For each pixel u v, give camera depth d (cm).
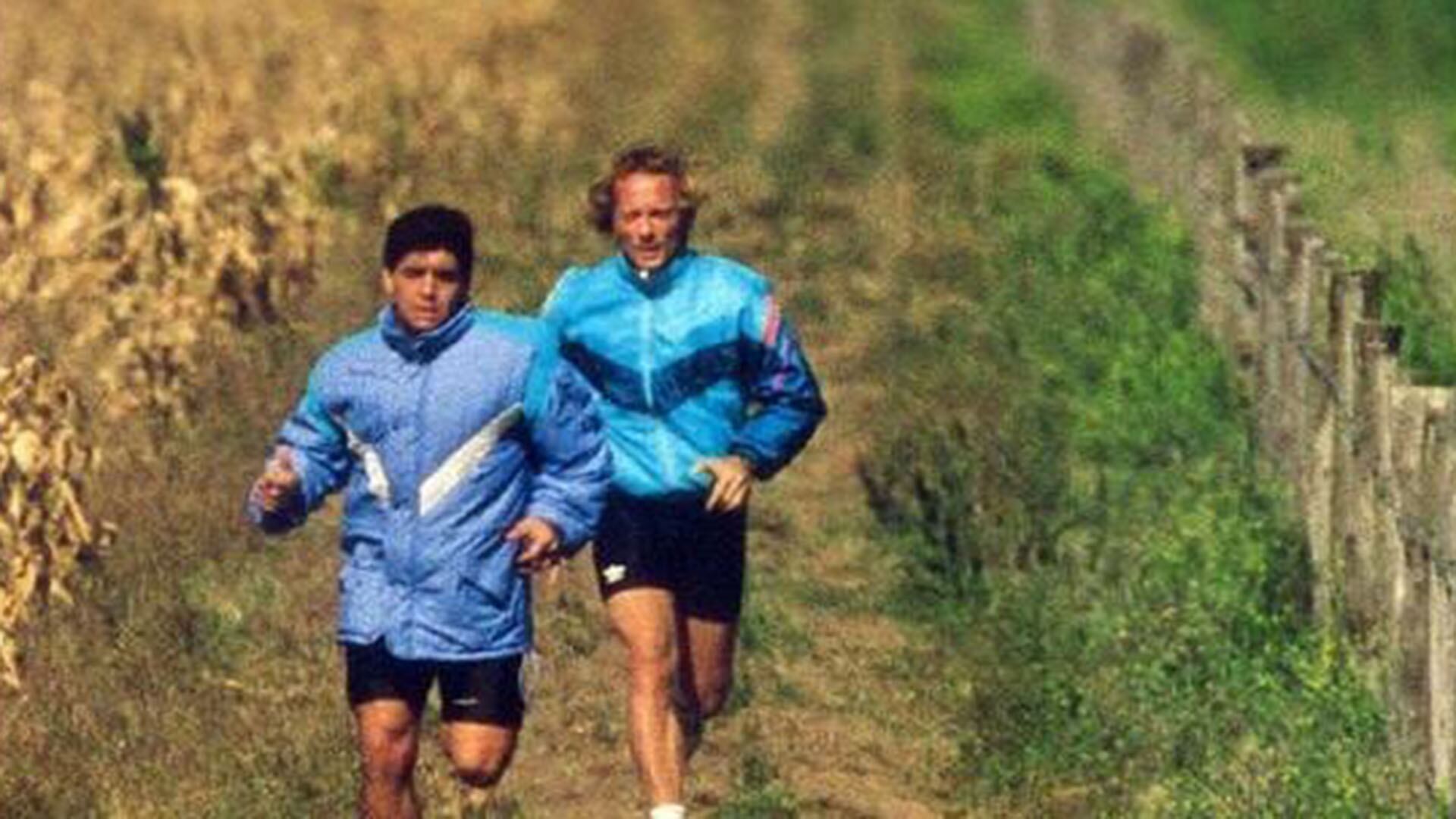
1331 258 4616
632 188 3522
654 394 3541
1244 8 10256
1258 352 5278
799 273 6950
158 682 4066
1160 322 6184
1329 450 4447
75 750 3838
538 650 4462
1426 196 7050
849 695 4366
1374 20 10219
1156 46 7531
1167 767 3997
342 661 4241
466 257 3272
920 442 5347
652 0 10600
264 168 6038
